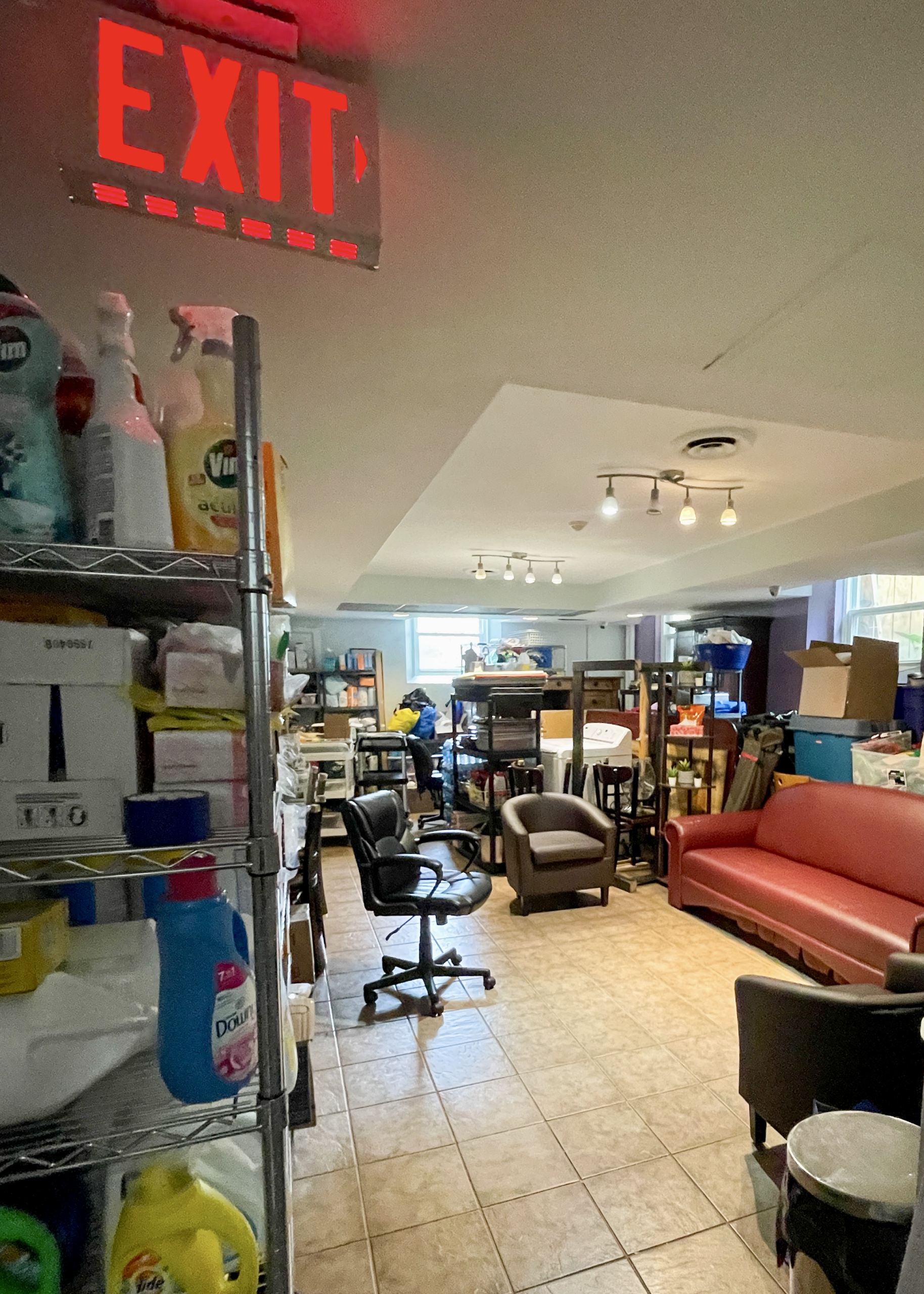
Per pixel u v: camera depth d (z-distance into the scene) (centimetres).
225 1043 68
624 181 91
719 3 67
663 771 406
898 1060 145
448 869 445
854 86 77
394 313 124
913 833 272
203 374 75
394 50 73
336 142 78
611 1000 260
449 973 268
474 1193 163
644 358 147
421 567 596
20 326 66
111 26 69
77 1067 64
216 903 70
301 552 353
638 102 79
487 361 145
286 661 97
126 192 74
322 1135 184
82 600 80
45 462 67
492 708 437
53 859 63
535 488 346
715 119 82
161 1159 70
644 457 294
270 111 75
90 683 69
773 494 354
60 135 71
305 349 137
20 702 67
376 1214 157
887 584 560
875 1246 105
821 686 404
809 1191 112
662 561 566
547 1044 229
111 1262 64
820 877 298
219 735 73
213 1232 66
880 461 298
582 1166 172
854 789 311
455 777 509
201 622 89
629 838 449
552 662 802
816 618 609
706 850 353
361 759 620
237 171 75
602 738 480
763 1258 145
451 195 93
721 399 173
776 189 94
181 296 116
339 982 281
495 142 85
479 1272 142
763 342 140
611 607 691
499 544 492
